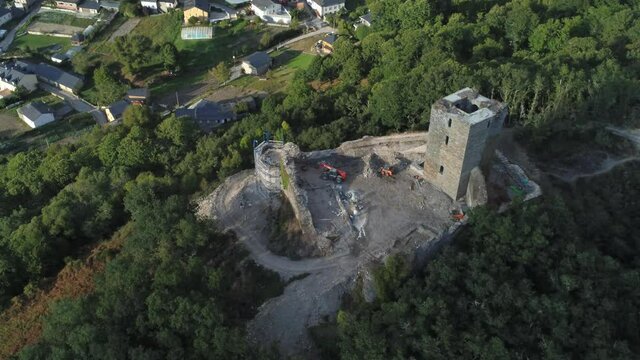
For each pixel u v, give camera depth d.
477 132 74.94
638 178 98.69
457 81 107.19
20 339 78.06
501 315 64.69
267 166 88.62
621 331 67.75
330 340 68.25
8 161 141.38
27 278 92.00
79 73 197.50
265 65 189.50
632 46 130.38
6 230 100.44
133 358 59.75
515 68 112.00
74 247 98.44
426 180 86.00
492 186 81.75
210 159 112.44
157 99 183.12
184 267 70.00
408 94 108.62
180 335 62.88
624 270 74.06
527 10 147.12
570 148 104.12
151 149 122.31
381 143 96.19
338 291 72.62
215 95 179.12
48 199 118.00
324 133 109.31
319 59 159.50
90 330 62.69
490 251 71.94
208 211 93.06
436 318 64.62
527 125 105.69
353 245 77.75
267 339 69.56
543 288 70.19
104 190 107.25
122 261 75.12
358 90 132.88
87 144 139.62
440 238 74.81
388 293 68.62
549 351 61.53
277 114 130.62
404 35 147.25
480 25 151.38
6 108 184.75
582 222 87.50
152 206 84.69
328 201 84.00
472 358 61.59
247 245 83.06
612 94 105.38
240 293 76.31
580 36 143.62
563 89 106.62
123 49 194.25
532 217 73.81
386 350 62.78
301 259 78.62
